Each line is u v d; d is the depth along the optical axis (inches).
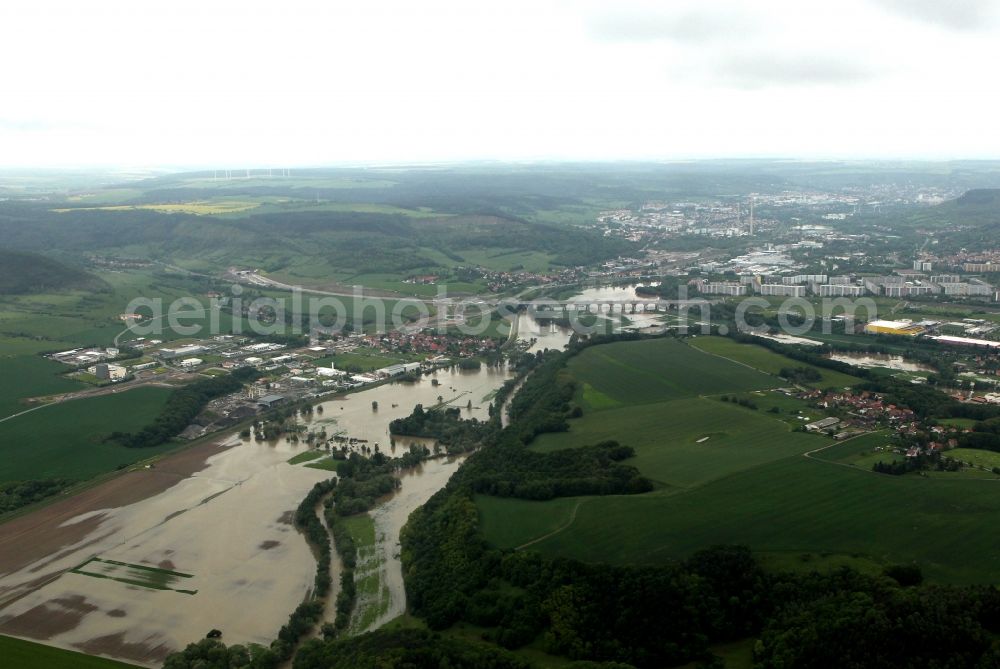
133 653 7057.1
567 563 7037.4
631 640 6230.3
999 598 5689.0
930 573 6565.0
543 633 6550.2
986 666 5147.6
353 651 6491.1
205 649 6948.8
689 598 6422.2
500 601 6919.3
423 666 6058.1
